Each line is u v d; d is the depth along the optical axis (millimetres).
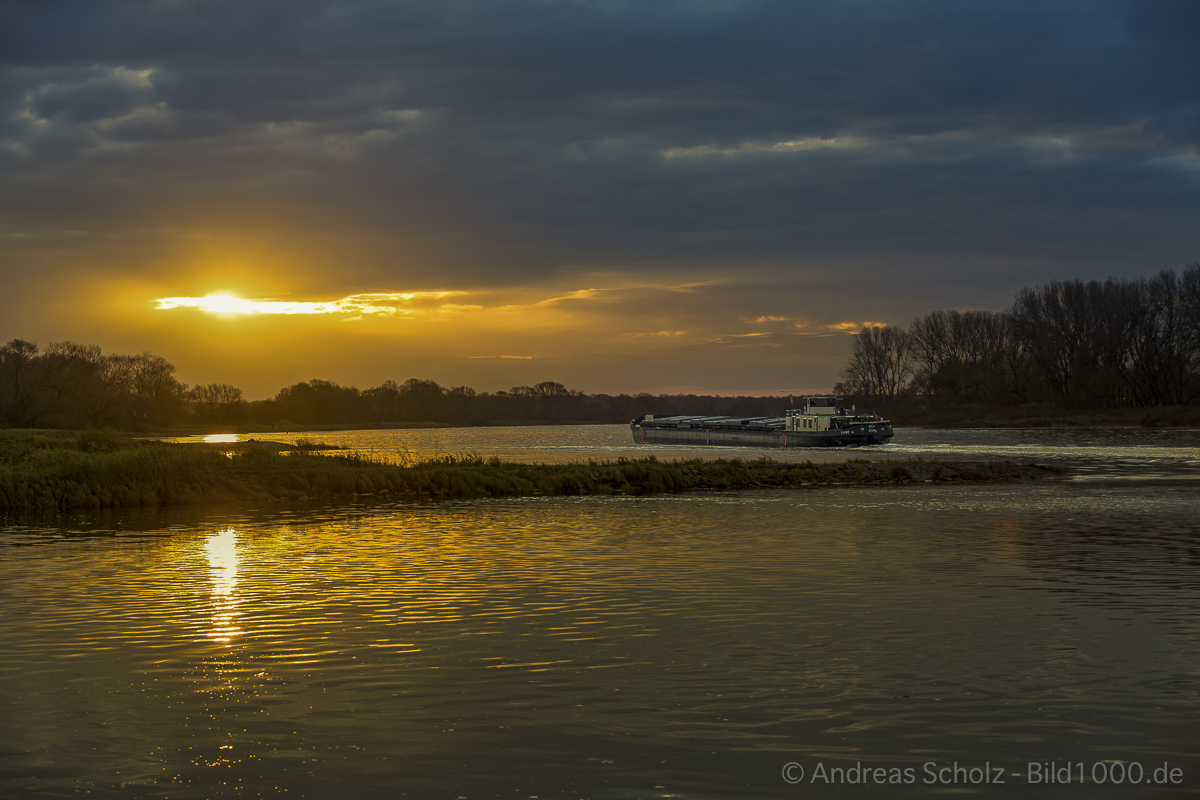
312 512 36594
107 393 153250
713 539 27438
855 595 18375
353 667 13352
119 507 38406
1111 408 150625
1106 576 20391
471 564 22688
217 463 48656
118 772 9719
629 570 21609
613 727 10906
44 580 20516
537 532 29578
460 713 11406
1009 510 35625
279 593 18859
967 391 171500
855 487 48875
